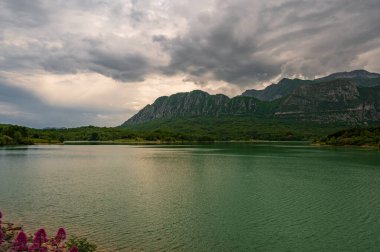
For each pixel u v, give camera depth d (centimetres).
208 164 10512
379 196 5288
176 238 3192
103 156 14138
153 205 4528
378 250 2961
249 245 3048
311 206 4569
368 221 3853
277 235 3331
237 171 8575
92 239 3100
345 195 5353
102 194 5262
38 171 8438
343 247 3028
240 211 4250
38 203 4559
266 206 4547
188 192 5516
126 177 7331
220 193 5450
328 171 8631
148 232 3347
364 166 9944
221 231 3431
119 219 3800
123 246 2938
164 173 8106
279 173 8181
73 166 9781
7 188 5769
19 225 3491
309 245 3070
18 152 16638
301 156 14175
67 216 3888
